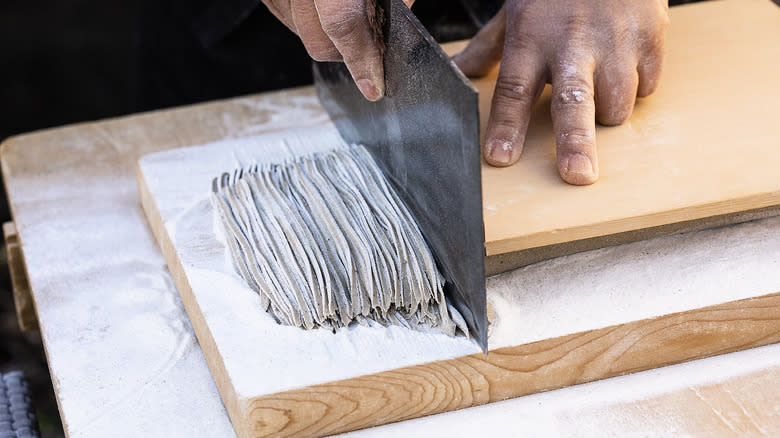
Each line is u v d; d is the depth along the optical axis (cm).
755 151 91
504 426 79
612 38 95
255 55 161
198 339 90
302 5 85
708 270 87
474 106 67
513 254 88
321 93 128
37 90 280
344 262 86
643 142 94
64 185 121
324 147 114
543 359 81
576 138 90
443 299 82
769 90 101
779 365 84
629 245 92
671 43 113
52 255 106
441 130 76
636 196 85
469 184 71
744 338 85
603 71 95
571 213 84
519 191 88
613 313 82
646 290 85
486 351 77
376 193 94
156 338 92
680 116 98
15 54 284
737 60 108
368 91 88
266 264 87
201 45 162
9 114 275
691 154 91
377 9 85
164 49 169
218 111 136
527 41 97
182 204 102
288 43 159
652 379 83
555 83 94
